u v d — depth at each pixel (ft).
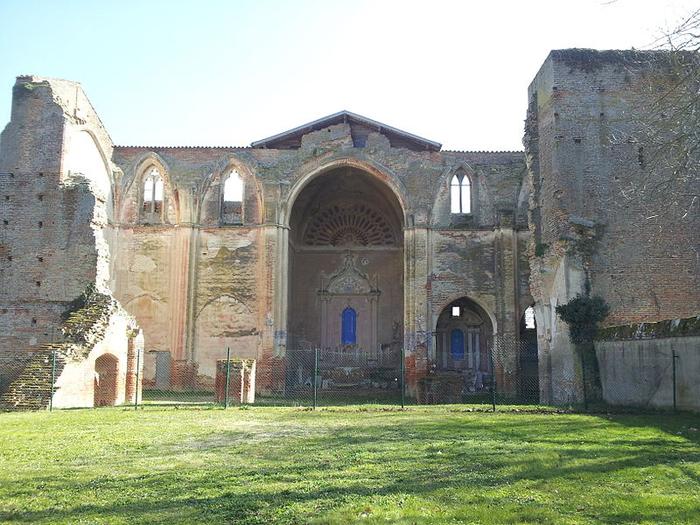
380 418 61.11
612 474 31.60
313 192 136.05
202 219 120.37
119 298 117.29
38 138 97.81
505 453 38.37
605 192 89.30
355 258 142.51
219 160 121.70
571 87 92.94
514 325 114.42
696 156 59.06
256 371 114.52
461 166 120.98
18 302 93.09
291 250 135.23
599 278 86.17
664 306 85.30
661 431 48.83
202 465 34.94
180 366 114.42
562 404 78.74
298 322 139.85
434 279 117.39
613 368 76.18
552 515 23.89
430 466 34.06
